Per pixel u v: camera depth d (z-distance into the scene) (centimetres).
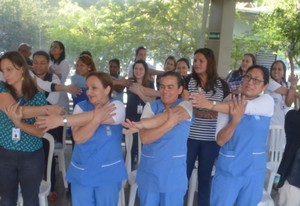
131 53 570
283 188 225
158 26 573
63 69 428
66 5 539
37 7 532
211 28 566
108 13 553
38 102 210
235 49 724
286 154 223
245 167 205
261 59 538
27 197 218
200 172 274
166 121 189
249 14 782
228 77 423
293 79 367
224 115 206
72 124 186
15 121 194
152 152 200
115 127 204
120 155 211
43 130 207
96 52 559
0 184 213
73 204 211
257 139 206
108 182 205
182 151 203
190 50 584
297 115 217
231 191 209
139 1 559
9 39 531
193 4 570
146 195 206
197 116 263
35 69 310
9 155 207
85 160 201
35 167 213
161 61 586
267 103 204
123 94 406
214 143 268
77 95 325
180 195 206
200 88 264
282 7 644
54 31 543
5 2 521
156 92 301
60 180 364
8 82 203
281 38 643
